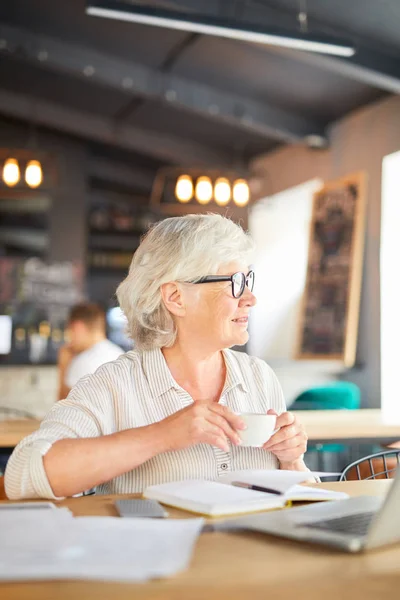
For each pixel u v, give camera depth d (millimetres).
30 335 9008
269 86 6832
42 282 9227
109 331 9359
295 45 4492
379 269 6496
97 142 9414
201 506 1254
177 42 6418
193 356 1758
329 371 6957
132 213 10039
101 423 1646
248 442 1478
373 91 6434
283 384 7184
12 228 9508
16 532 1036
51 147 9484
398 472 982
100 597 812
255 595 824
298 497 1334
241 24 4344
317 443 3518
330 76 6301
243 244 1764
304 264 8156
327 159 7348
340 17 5371
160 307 1745
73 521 1107
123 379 1706
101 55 6934
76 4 6219
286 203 8250
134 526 1080
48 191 6957
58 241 9398
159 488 1396
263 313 8328
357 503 1275
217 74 6867
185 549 964
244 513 1263
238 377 1794
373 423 3818
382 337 6457
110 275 10047
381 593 833
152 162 9688
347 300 6664
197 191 6555
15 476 1423
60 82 7859
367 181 6691
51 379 7043
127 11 4145
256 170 8672
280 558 975
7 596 814
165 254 1727
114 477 1538
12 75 7895
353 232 6688
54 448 1429
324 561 960
